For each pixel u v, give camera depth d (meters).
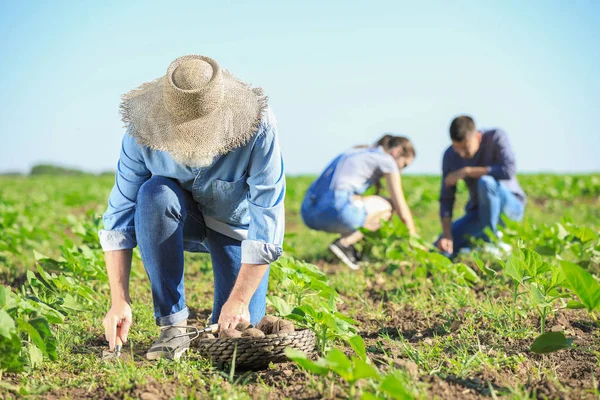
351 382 2.45
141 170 3.27
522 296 4.41
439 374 2.90
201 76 2.77
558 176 22.59
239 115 2.92
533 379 2.85
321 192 6.68
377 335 3.88
